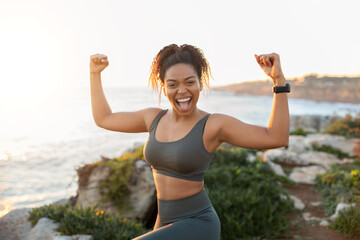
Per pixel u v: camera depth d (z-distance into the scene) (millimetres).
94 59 2105
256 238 4930
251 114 33625
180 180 1859
